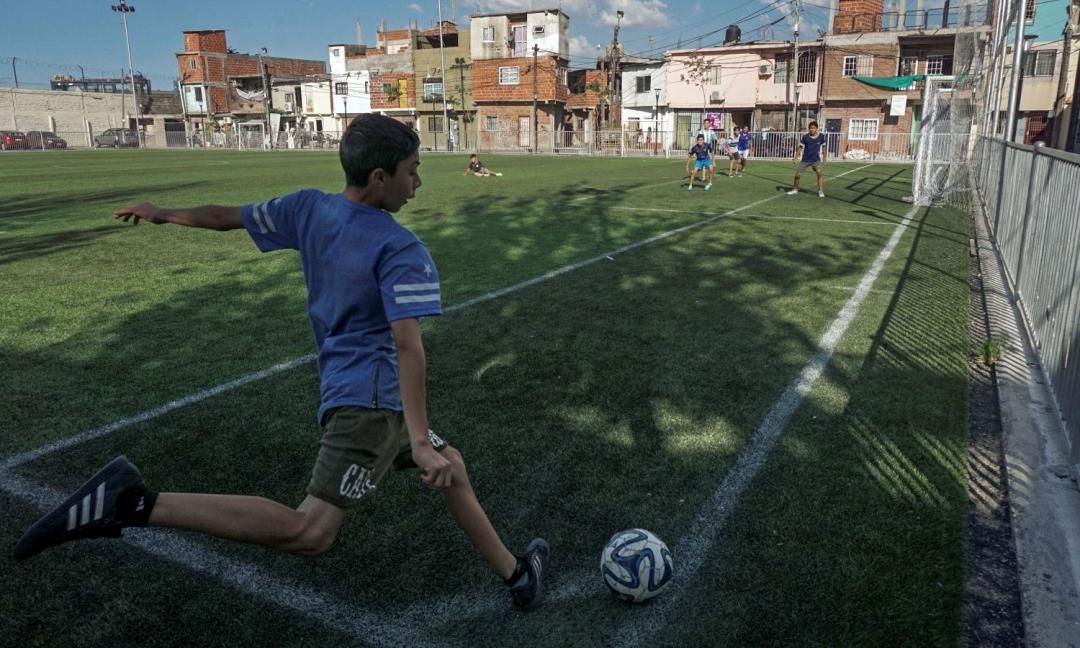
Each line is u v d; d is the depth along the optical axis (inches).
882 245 384.8
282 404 167.3
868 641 91.1
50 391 174.2
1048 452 144.4
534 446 146.6
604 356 201.3
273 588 102.7
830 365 194.9
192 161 1323.8
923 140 581.9
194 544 113.8
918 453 143.9
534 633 94.0
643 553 98.5
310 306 85.8
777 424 156.9
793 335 221.1
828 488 129.6
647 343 213.0
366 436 81.7
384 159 79.4
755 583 103.1
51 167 1088.8
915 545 112.0
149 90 2992.1
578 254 351.6
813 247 375.6
